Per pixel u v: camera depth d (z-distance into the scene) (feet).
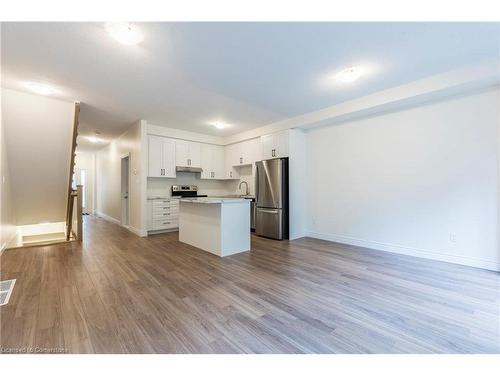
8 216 13.56
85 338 5.23
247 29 6.68
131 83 10.11
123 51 7.71
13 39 6.98
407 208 11.63
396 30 6.81
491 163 9.41
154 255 11.79
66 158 14.37
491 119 9.38
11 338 5.21
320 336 5.35
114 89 10.71
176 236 16.43
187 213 14.32
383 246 12.52
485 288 7.79
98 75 9.34
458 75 9.08
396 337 5.30
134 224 17.29
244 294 7.47
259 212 16.70
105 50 7.63
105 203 25.95
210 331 5.53
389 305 6.74
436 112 10.66
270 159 16.34
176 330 5.56
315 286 8.08
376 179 12.75
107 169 24.90
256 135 18.12
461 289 7.73
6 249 12.81
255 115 14.89
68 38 6.98
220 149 21.77
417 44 7.52
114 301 6.97
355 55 8.12
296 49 7.72
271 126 16.84
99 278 8.75
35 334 5.35
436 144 10.70
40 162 13.88
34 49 7.52
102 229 18.99
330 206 14.98
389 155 12.21
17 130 11.99
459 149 10.11
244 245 12.60
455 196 10.24
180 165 18.98
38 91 10.82
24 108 11.35
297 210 15.87
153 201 17.17
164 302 6.93
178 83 10.16
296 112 14.32
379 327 5.69
